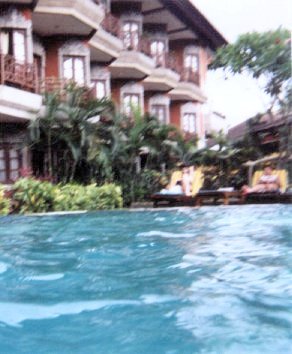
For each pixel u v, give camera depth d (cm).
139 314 374
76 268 548
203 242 742
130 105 1738
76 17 1579
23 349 305
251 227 927
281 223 989
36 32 1695
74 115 1416
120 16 2192
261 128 2075
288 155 1894
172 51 2597
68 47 1747
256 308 383
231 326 343
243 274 513
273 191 1433
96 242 738
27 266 560
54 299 418
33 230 873
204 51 2845
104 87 2034
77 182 1541
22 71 1380
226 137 2047
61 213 1144
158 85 2447
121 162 1586
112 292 442
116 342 317
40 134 1466
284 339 316
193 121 2784
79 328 342
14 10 1441
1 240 760
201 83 2788
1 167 1509
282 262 577
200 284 470
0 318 367
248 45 1947
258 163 1931
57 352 304
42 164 1633
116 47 1972
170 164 1878
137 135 1600
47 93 1445
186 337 322
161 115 2556
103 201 1358
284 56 1914
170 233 843
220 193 1427
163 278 496
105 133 1507
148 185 1711
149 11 2294
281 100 1966
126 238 783
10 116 1376
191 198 1437
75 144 1434
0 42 1432
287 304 396
